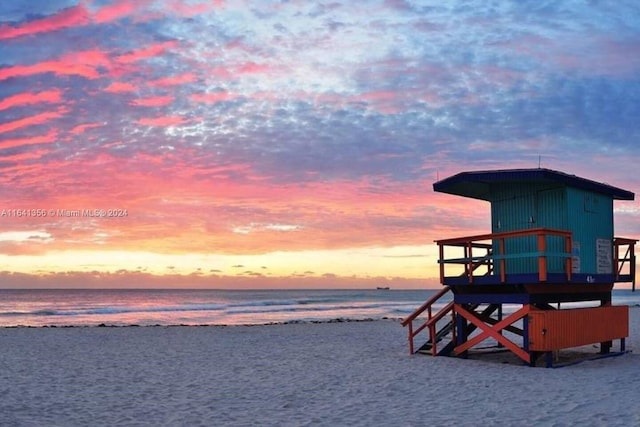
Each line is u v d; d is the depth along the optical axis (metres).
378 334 23.14
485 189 15.37
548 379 11.12
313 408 9.18
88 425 8.14
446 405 9.13
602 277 14.09
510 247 14.28
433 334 14.99
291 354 16.38
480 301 13.79
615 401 9.00
